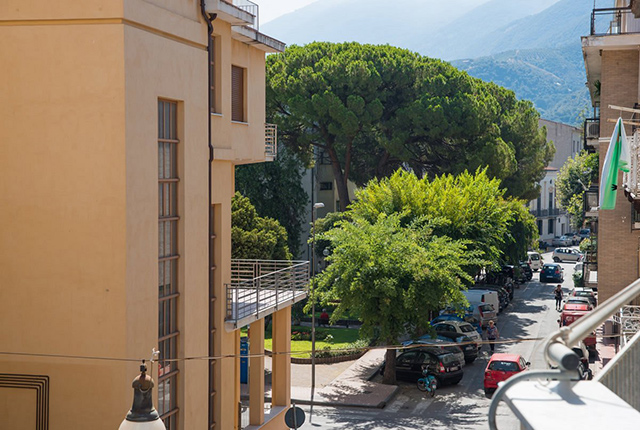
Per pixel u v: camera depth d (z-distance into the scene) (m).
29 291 15.94
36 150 15.74
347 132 48.88
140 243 16.03
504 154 52.53
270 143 24.62
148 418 9.70
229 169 21.30
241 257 35.22
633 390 5.13
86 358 15.67
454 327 36.50
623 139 18.72
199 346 18.98
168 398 17.94
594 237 36.44
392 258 30.75
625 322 21.30
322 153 58.34
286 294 24.67
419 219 33.66
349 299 30.94
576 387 3.32
